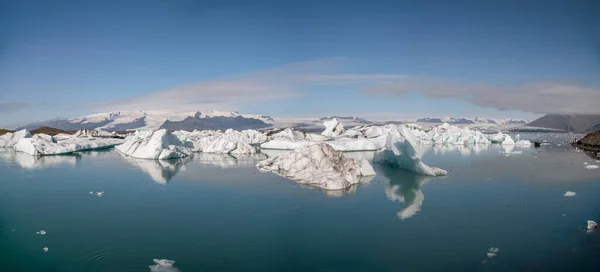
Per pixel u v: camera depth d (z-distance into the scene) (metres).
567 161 44.84
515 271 12.97
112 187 28.05
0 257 14.33
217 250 14.94
